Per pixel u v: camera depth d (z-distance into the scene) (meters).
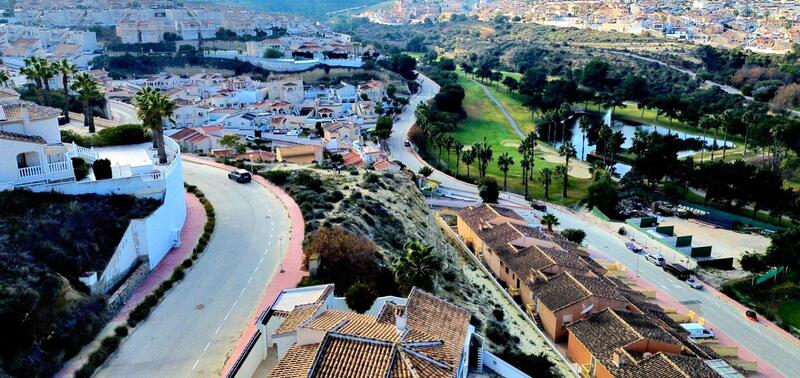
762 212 145.12
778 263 104.75
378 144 182.25
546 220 117.38
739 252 119.31
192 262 67.06
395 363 39.78
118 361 49.09
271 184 97.12
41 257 53.19
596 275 86.88
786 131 163.50
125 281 59.12
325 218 80.38
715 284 104.06
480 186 144.25
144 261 63.50
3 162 60.50
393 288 64.75
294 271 64.44
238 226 77.94
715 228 133.25
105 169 68.12
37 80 127.56
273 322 48.97
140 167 72.88
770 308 96.81
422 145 194.75
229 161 112.62
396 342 41.41
